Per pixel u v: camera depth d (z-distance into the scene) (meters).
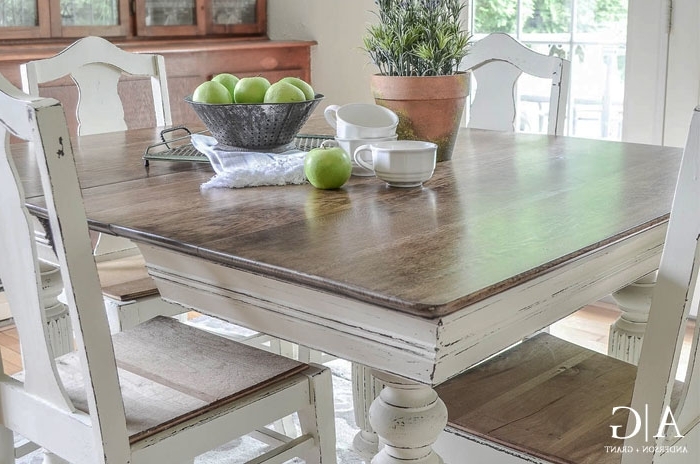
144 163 1.88
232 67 3.70
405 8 1.76
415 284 1.06
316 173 1.57
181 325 1.75
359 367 1.83
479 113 2.55
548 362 1.62
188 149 1.97
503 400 1.48
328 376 1.56
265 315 1.26
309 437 1.56
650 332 1.16
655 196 1.49
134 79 3.39
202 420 1.38
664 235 1.48
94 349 1.21
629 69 3.02
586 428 1.38
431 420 1.37
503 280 1.06
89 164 1.88
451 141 1.83
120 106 2.52
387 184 1.62
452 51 1.76
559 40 3.21
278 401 1.49
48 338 1.31
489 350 1.15
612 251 1.33
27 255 1.26
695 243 1.09
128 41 3.65
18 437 2.33
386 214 1.40
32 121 1.11
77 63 2.40
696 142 1.07
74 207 1.16
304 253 1.19
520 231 1.28
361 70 3.77
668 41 2.92
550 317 1.26
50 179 1.13
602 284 1.38
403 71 1.76
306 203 1.48
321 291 1.13
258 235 1.28
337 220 1.36
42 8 3.37
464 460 1.42
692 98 2.90
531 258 1.15
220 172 1.71
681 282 1.12
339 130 1.74
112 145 2.13
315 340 1.21
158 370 1.53
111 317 1.95
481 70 2.54
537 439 1.35
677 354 1.16
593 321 3.11
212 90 1.77
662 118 2.98
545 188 1.57
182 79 3.55
